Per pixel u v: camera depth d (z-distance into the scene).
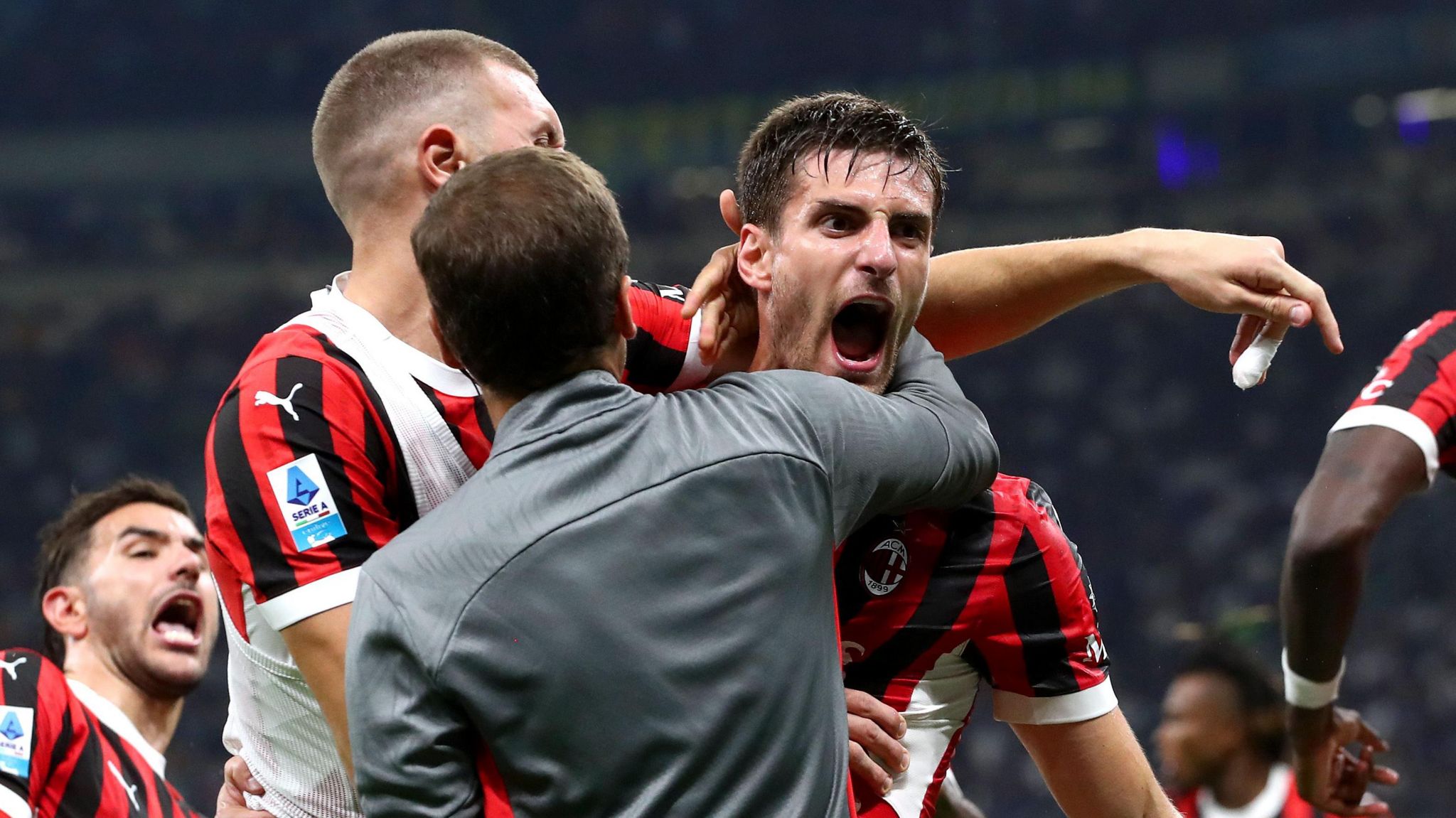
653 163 74.50
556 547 5.55
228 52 74.81
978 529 7.01
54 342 73.31
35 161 74.31
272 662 7.02
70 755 11.57
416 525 5.83
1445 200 67.31
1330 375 65.00
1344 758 9.38
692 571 5.62
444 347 6.22
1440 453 8.15
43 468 70.00
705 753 5.46
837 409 6.12
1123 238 7.57
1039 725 7.22
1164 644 55.75
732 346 7.71
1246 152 69.62
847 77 73.50
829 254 6.77
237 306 74.44
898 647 6.91
